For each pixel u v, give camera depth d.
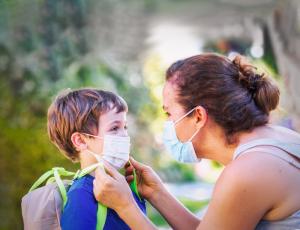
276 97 2.47
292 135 2.45
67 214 2.38
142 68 9.36
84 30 7.25
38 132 6.24
